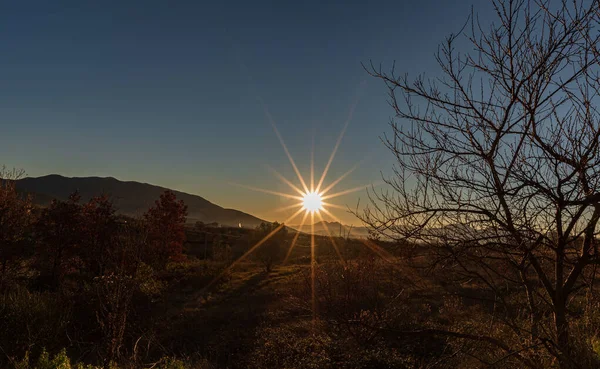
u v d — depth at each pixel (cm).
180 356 1119
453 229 408
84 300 1305
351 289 1112
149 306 1698
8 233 1719
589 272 439
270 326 1397
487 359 550
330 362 904
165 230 2772
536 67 364
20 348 952
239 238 5175
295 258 3666
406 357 838
